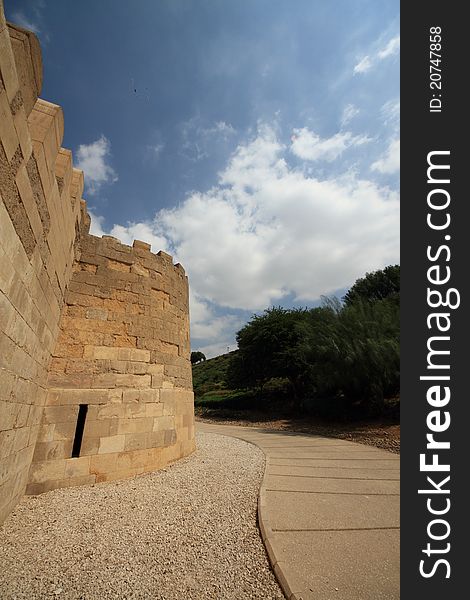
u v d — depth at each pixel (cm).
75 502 489
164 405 746
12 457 413
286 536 368
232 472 677
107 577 296
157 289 815
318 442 1116
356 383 1352
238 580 293
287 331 2266
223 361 5938
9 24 278
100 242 736
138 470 653
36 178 358
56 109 396
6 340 328
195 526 407
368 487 562
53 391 587
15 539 363
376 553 336
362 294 2762
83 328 659
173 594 272
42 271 432
